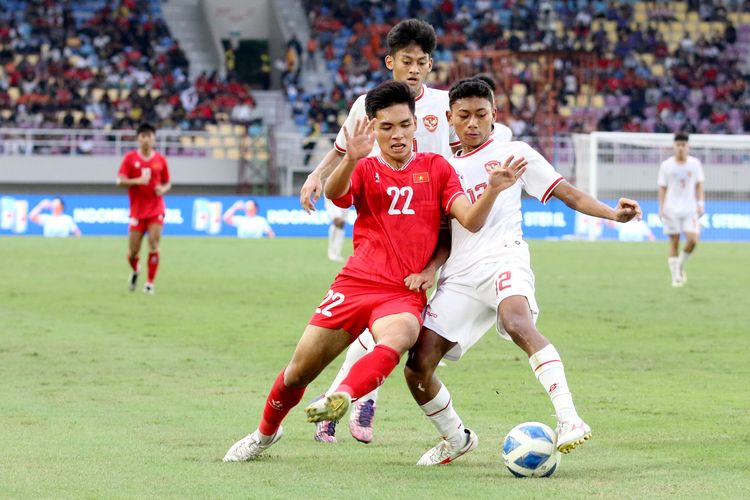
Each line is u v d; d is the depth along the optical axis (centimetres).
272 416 1234
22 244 5691
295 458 1277
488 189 1145
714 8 9031
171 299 3256
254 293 3444
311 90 8400
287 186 7456
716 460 1255
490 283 1276
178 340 2394
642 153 7081
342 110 8025
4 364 2039
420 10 8781
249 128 7775
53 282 3750
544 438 1161
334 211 4834
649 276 4138
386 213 1205
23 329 2555
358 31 8650
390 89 1188
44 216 6544
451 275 1293
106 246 5572
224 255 5075
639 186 7144
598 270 4381
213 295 3378
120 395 1722
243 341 2381
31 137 7388
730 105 8306
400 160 1211
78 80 7975
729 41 8775
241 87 8150
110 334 2483
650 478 1152
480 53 7719
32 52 8150
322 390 1788
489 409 1622
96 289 3528
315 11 8750
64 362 2069
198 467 1208
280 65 8394
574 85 8331
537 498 1054
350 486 1111
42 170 7250
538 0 8881
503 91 7912
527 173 1322
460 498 1053
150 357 2142
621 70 8456
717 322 2773
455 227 1303
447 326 1266
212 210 6675
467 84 1320
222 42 8875
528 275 1274
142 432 1423
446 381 1881
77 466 1205
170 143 7231
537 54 7738
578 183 6781
